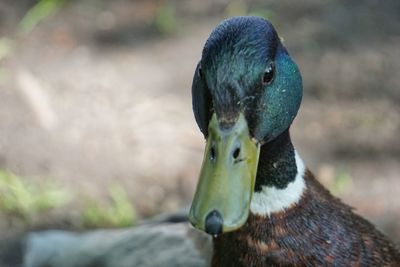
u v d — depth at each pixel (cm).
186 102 1070
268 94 507
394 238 889
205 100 507
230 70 492
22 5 1220
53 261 816
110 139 1023
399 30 1166
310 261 545
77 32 1182
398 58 1120
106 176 977
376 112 1044
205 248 707
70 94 1088
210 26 1180
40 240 840
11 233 920
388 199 937
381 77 1093
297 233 543
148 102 1072
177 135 1022
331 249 549
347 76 1095
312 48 1138
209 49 498
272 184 541
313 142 1007
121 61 1135
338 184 953
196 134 1022
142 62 1131
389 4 1209
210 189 476
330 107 1052
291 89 525
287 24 1179
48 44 1166
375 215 918
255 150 500
